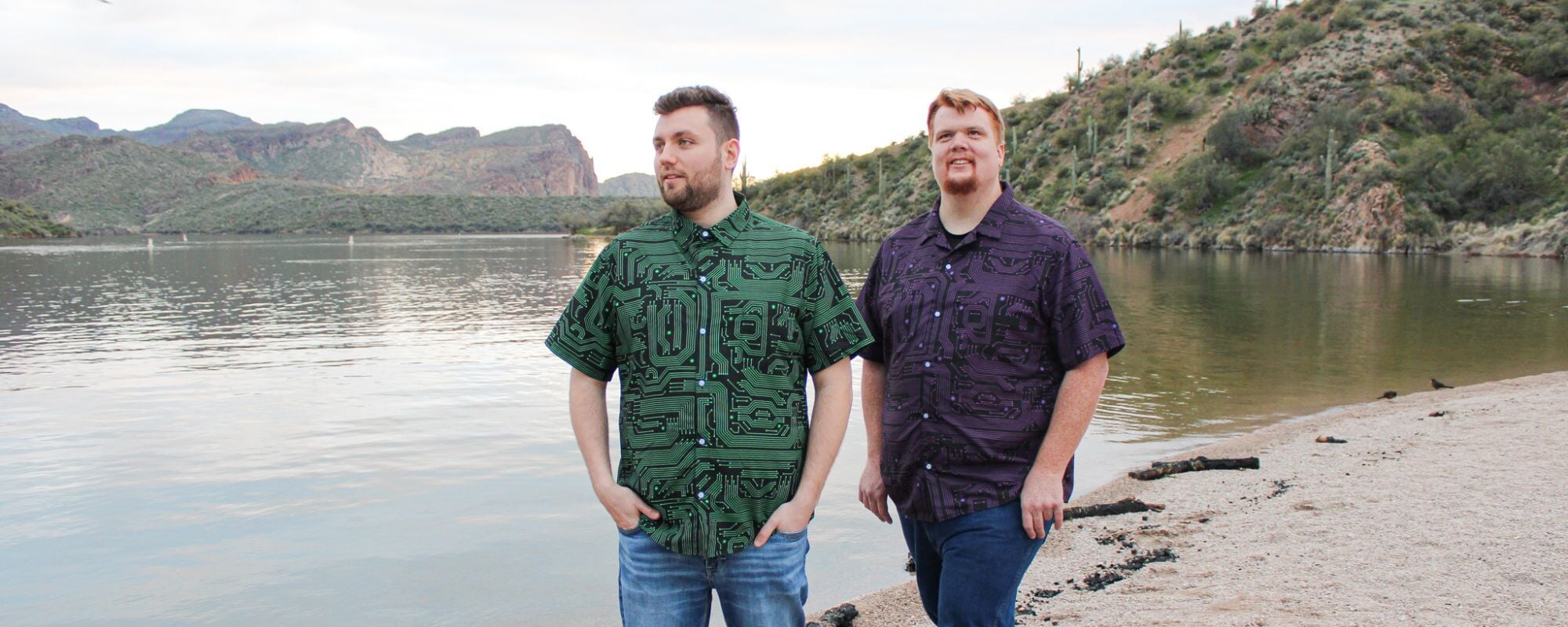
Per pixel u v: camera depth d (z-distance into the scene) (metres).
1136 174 74.12
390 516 7.09
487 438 9.78
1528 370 13.33
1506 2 75.31
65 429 10.41
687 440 2.47
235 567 6.10
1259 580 4.39
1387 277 32.94
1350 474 6.55
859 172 105.12
